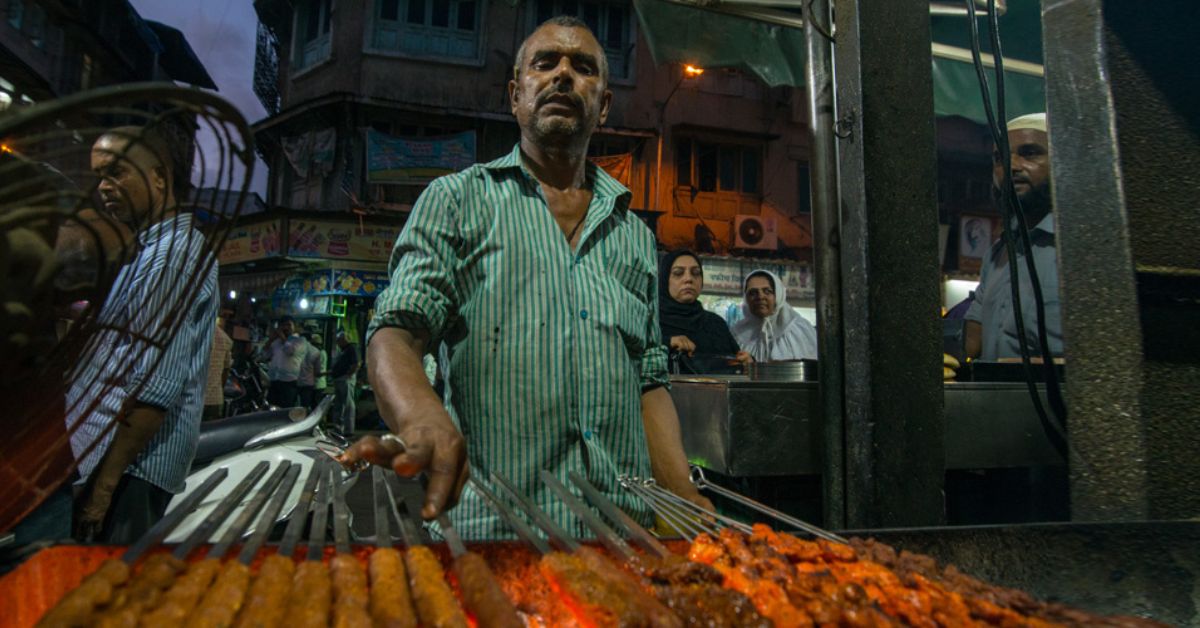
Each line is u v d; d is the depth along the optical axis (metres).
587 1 17.44
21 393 1.01
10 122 0.58
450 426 1.34
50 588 1.11
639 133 16.80
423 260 1.81
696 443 2.99
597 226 2.10
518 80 2.17
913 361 2.45
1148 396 2.00
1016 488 3.40
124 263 0.94
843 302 2.54
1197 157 2.16
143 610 0.91
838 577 1.23
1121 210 2.05
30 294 0.86
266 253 14.05
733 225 17.55
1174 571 1.55
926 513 2.41
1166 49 2.18
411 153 15.46
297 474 1.55
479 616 0.95
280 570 1.06
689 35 4.27
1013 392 3.06
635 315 2.11
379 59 16.70
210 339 2.70
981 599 1.16
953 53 4.09
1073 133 2.18
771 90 18.39
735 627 0.98
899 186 2.49
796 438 2.82
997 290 4.08
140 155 1.78
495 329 1.88
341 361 12.05
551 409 1.85
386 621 0.90
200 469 3.58
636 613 0.94
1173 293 2.06
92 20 15.55
